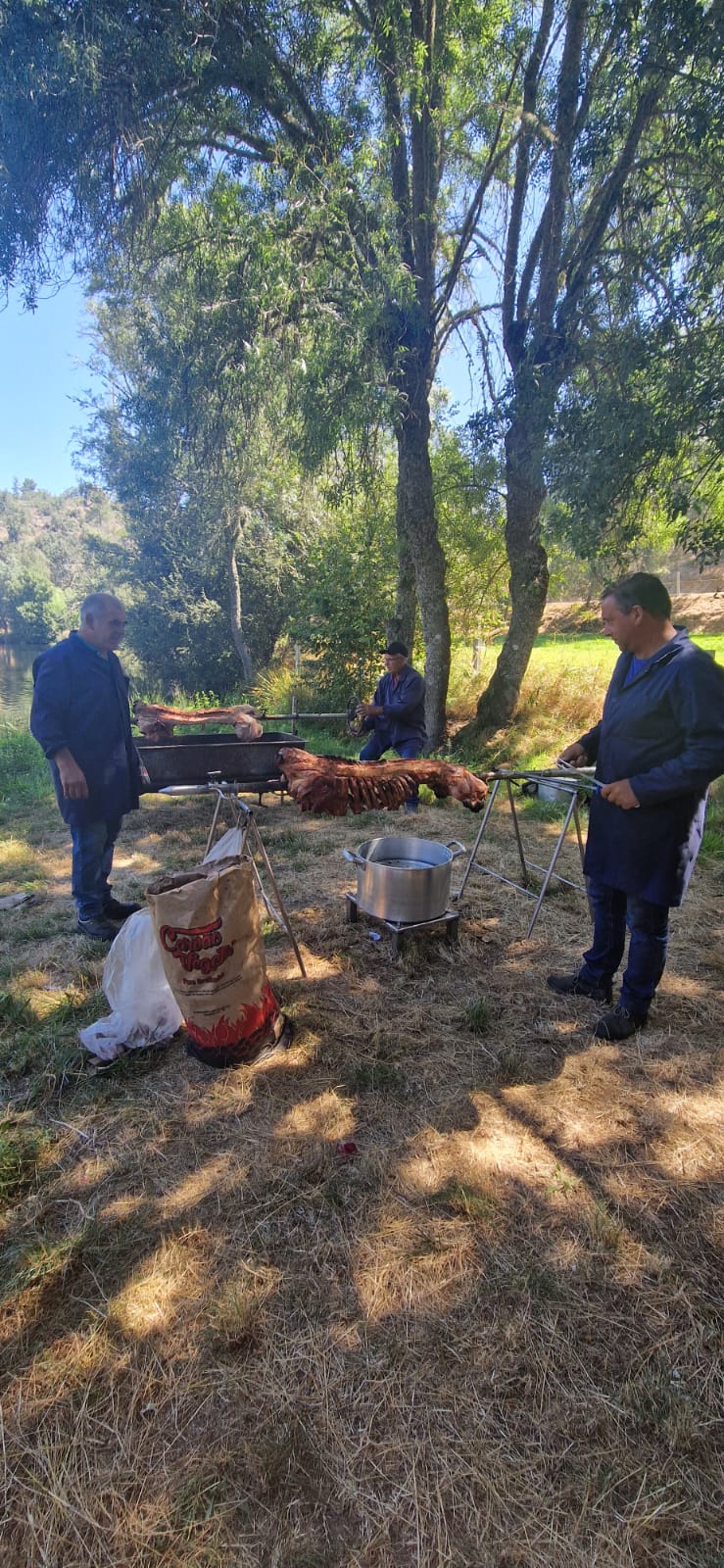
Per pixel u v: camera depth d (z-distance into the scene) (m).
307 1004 3.28
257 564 19.55
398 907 3.62
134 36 5.71
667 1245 2.08
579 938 3.96
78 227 6.62
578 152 6.27
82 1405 1.64
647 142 6.75
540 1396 1.67
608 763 2.89
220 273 6.96
